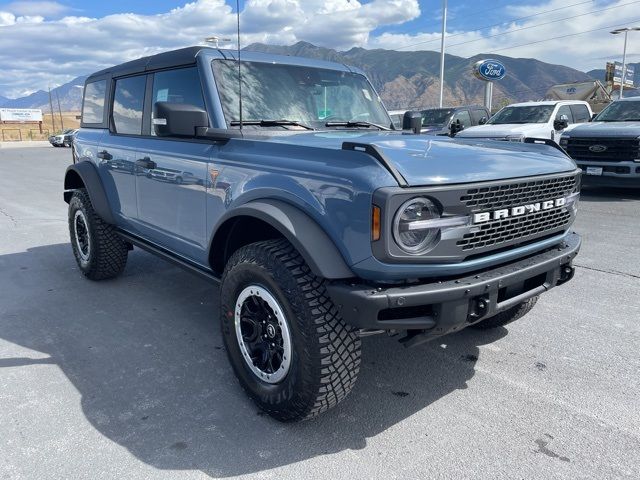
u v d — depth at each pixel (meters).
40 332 4.16
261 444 2.71
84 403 3.11
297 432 2.82
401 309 2.55
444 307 2.49
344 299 2.44
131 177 4.39
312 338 2.55
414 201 2.36
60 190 13.62
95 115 5.31
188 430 2.84
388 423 2.90
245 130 3.36
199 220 3.55
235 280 2.92
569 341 3.92
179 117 3.08
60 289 5.21
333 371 2.58
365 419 2.94
